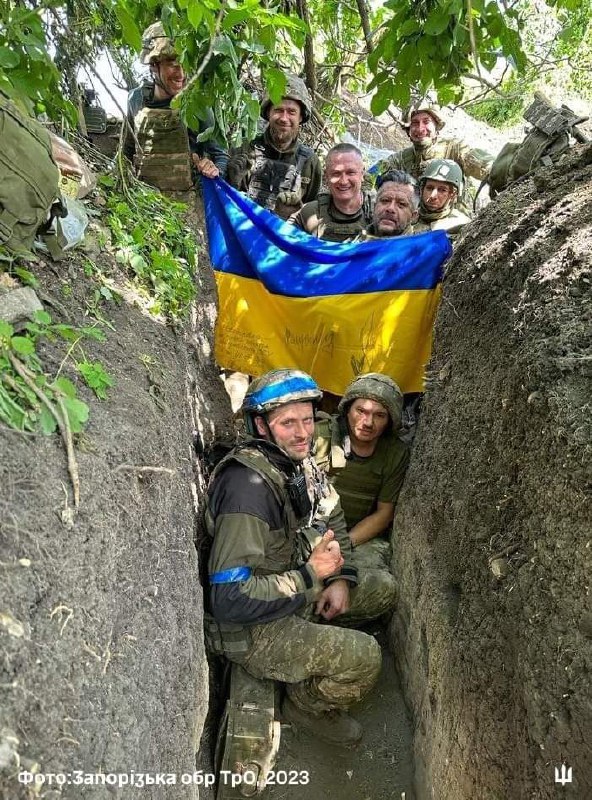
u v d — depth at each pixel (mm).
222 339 3926
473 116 9281
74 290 2262
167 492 1932
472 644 2076
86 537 1329
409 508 3119
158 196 3658
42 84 1932
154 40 3678
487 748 1860
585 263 1961
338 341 3791
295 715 2734
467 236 3180
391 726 2787
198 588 2168
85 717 1149
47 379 1574
